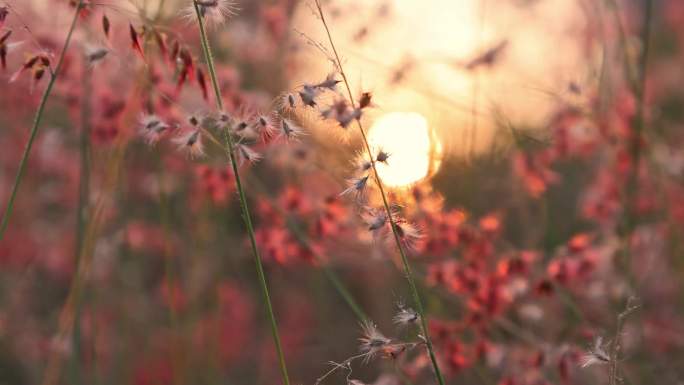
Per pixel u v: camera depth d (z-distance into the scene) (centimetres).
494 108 394
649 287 397
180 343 401
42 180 468
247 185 347
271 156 348
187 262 438
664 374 338
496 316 306
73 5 254
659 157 401
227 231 462
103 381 398
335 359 453
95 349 372
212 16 222
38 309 463
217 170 328
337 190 353
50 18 312
